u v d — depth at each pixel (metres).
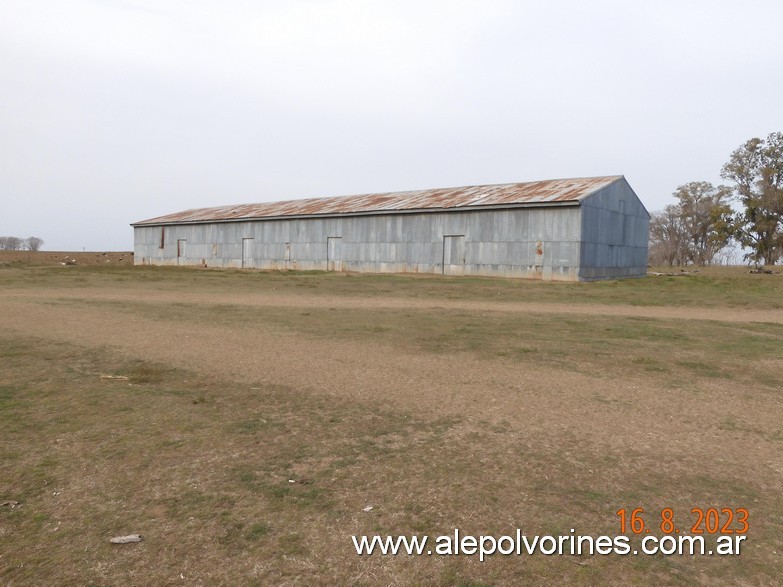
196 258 39.50
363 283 23.73
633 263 29.58
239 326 11.75
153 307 15.04
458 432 5.23
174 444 4.85
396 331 11.20
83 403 6.06
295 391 6.65
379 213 30.25
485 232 26.91
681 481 4.20
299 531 3.41
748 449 4.88
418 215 29.09
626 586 2.91
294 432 5.19
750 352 9.25
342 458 4.57
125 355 8.60
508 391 6.71
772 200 52.59
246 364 8.06
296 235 34.12
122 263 45.22
